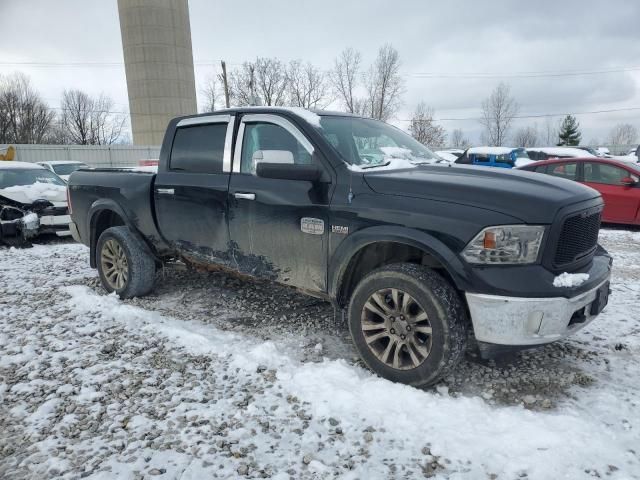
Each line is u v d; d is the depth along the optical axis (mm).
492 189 2871
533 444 2447
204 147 4297
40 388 3109
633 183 9180
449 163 3910
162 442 2521
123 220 4996
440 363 2855
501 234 2697
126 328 4102
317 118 3713
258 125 3916
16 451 2479
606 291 3193
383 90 46875
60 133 56219
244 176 3895
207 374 3264
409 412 2762
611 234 8914
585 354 3555
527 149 21641
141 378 3213
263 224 3721
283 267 3689
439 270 3121
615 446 2439
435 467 2318
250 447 2477
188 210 4320
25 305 4801
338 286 3377
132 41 42125
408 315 3006
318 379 3125
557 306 2664
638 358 3496
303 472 2295
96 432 2625
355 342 3270
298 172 3277
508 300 2668
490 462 2328
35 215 8125
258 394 2990
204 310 4641
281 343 3811
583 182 9789
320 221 3361
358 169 3330
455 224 2797
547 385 3111
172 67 43062
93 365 3424
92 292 5203
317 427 2648
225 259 4125
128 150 31016
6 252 7762
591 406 2840
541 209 2719
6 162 9742
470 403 2834
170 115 43719
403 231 2953
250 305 4766
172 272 5992
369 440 2523
